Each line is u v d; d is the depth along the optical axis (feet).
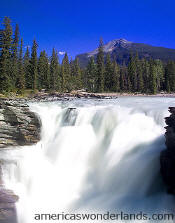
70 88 240.53
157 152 39.29
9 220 30.30
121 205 33.88
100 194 38.42
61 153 51.78
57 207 35.68
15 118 55.47
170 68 297.12
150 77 268.82
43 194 39.22
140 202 33.65
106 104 84.33
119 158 43.96
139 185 37.65
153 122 52.19
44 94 176.96
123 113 56.90
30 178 43.06
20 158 46.65
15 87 178.29
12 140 54.13
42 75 232.94
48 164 48.60
